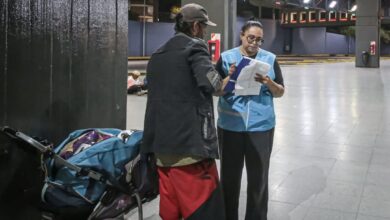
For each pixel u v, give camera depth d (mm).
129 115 9172
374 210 4246
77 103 3754
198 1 11508
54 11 3434
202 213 2807
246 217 3553
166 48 2842
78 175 2803
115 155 2889
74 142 3041
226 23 11383
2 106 2996
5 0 2971
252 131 3375
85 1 3787
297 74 21469
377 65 27203
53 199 2840
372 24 27016
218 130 3525
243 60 3213
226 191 3531
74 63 3695
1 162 3033
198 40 2814
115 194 2898
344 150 6484
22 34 3129
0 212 3062
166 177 2875
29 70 3211
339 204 4391
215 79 2713
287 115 9422
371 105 10875
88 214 2930
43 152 2795
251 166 3436
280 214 4141
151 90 2877
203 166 2844
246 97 3371
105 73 4133
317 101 11562
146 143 2869
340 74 21578
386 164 5773
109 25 4156
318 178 5184
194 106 2762
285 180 5098
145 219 4004
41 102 3346
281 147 6637
